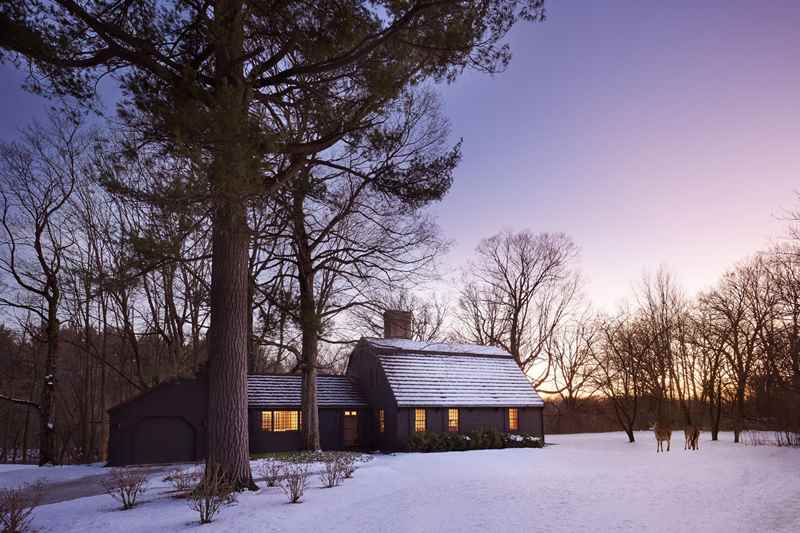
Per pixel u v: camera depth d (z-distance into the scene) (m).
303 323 25.81
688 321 43.81
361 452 31.03
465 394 34.25
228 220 13.45
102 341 39.28
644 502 12.66
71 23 11.66
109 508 13.74
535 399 36.56
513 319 51.44
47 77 11.91
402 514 11.80
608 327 42.34
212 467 14.56
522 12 13.46
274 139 12.67
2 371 40.00
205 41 13.27
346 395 33.69
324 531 10.44
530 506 12.34
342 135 15.78
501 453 28.45
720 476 17.00
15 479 21.98
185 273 33.44
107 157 13.30
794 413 33.56
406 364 34.47
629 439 35.28
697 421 49.06
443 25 13.18
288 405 30.56
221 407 14.80
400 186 17.83
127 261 15.02
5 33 10.48
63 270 30.73
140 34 12.43
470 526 10.43
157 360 36.84
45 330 35.50
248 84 13.65
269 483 15.97
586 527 10.08
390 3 12.11
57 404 42.66
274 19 12.57
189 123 11.81
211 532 10.71
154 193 12.27
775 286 33.81
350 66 14.80
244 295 15.49
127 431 26.95
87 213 33.03
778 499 12.70
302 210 23.12
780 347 31.92
